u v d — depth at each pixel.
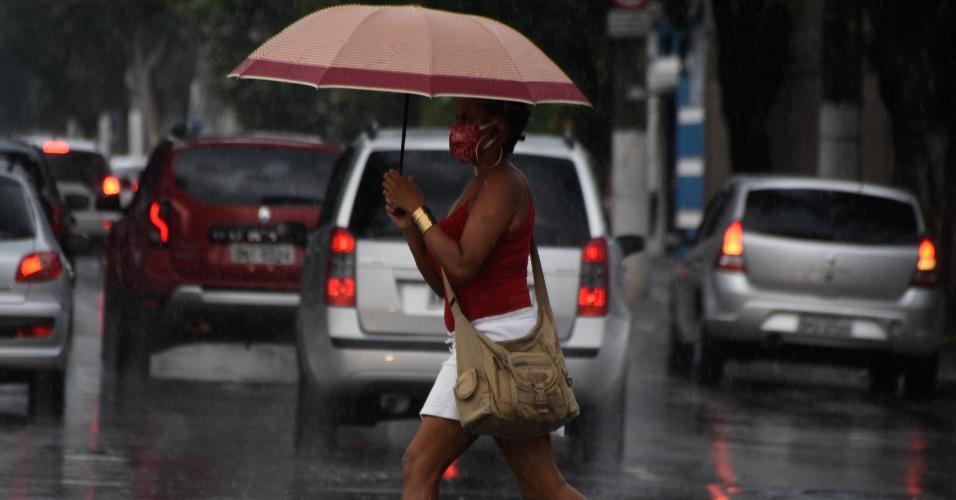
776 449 30.20
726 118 60.28
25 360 30.45
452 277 15.86
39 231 31.33
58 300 30.94
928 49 49.22
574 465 27.73
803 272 39.34
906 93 50.00
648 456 28.88
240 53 108.44
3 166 32.56
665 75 110.50
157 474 25.25
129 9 117.88
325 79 15.79
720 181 88.56
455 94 15.73
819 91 63.75
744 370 45.75
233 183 37.47
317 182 37.97
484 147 16.06
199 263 36.97
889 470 28.11
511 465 16.72
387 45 15.95
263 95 129.38
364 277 27.45
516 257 16.20
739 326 39.47
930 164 50.12
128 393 35.31
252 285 37.06
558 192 28.06
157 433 29.64
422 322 27.42
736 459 28.75
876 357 39.59
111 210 40.91
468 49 16.06
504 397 15.88
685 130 103.56
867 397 39.91
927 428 34.09
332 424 28.17
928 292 39.47
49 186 47.75
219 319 37.25
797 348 39.53
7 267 30.50
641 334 54.88
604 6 83.69
